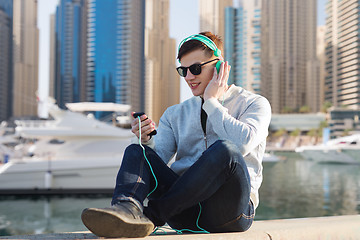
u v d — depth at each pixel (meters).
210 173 1.29
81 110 15.70
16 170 14.70
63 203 13.44
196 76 1.55
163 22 147.88
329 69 125.00
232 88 1.66
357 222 1.64
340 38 118.44
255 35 113.81
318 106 135.38
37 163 14.75
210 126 1.58
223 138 1.46
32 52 139.62
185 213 1.48
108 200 13.98
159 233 1.50
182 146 1.65
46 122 15.91
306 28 137.88
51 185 14.71
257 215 11.55
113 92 119.88
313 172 27.28
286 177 23.91
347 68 114.38
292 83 133.75
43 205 13.16
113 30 121.06
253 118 1.49
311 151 35.72
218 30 123.81
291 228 1.48
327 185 19.73
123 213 1.19
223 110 1.47
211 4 125.62
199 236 1.29
